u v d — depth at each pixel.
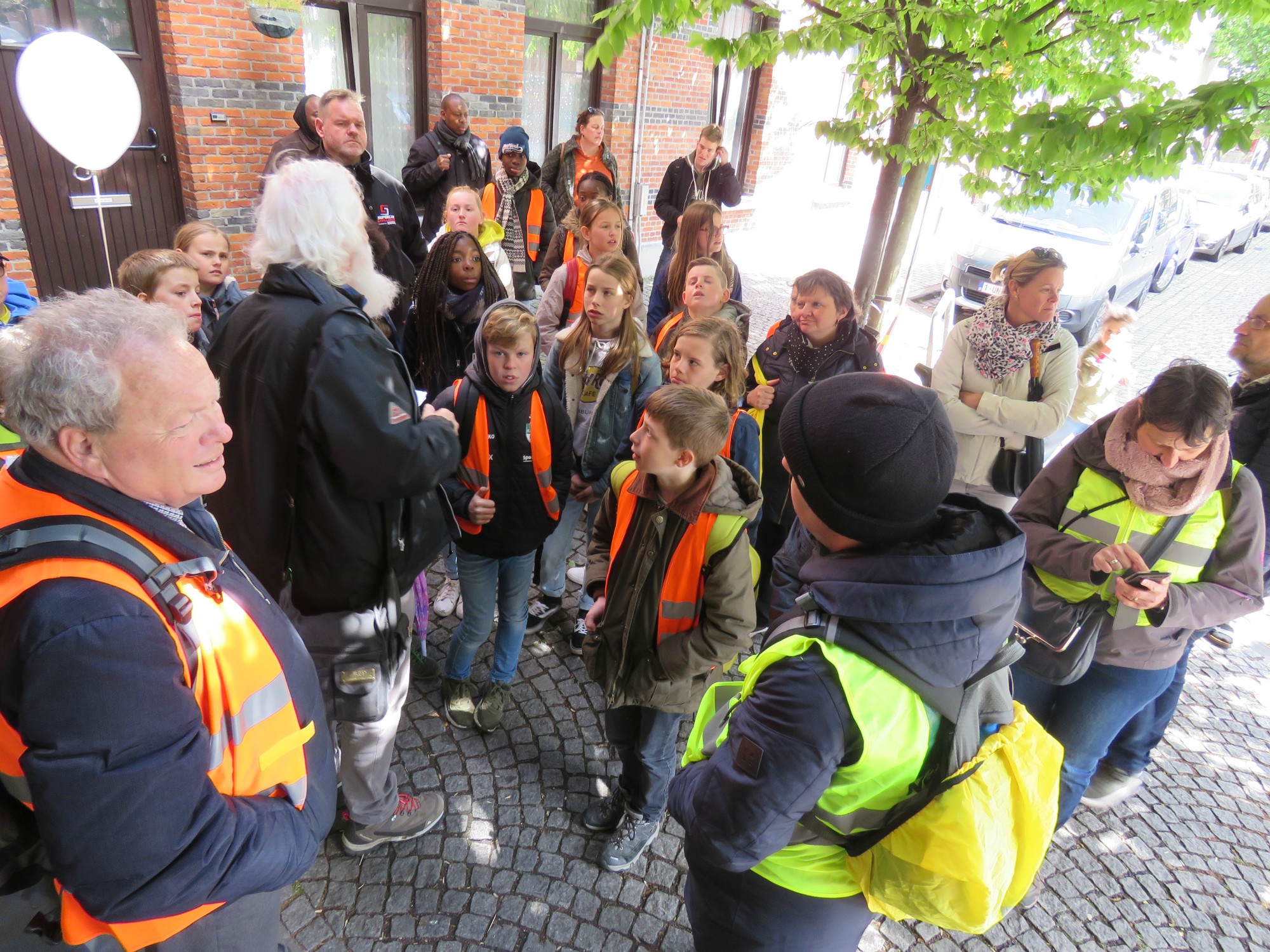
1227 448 1.83
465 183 5.84
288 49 5.46
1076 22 2.98
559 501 2.58
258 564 1.82
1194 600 1.88
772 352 2.93
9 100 4.66
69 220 5.09
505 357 2.28
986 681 1.18
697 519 1.79
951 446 1.02
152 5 4.96
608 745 2.71
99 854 0.94
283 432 1.67
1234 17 2.70
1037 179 3.06
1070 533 2.01
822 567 1.12
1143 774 2.83
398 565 1.86
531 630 3.23
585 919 2.12
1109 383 3.77
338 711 1.90
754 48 3.02
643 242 9.41
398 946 2.00
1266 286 11.95
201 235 3.08
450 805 2.42
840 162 13.23
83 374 0.95
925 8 2.80
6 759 0.99
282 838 1.16
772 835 1.09
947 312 4.80
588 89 8.32
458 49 6.59
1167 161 2.42
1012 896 1.20
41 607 0.91
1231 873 2.47
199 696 1.07
